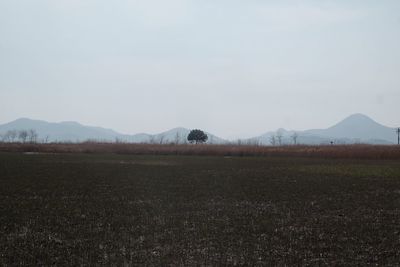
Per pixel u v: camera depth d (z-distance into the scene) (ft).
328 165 194.39
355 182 123.13
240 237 54.65
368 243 52.06
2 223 61.46
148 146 330.34
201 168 170.91
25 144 346.95
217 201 85.66
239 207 78.64
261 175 142.82
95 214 69.51
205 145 341.21
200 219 66.49
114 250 47.42
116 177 129.80
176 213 71.56
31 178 121.39
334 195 96.12
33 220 63.87
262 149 301.43
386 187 111.65
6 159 203.21
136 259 43.93
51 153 285.84
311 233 57.36
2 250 46.88
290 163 208.23
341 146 318.24
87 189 100.83
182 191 100.27
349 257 45.68
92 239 52.54
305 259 44.75
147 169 161.79
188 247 49.14
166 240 52.42
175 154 301.43
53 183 111.14
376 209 77.71
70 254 45.62
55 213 69.87
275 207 79.15
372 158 257.55
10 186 103.09
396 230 59.62
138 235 54.95
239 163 206.18
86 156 252.42
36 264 41.88
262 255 46.19
